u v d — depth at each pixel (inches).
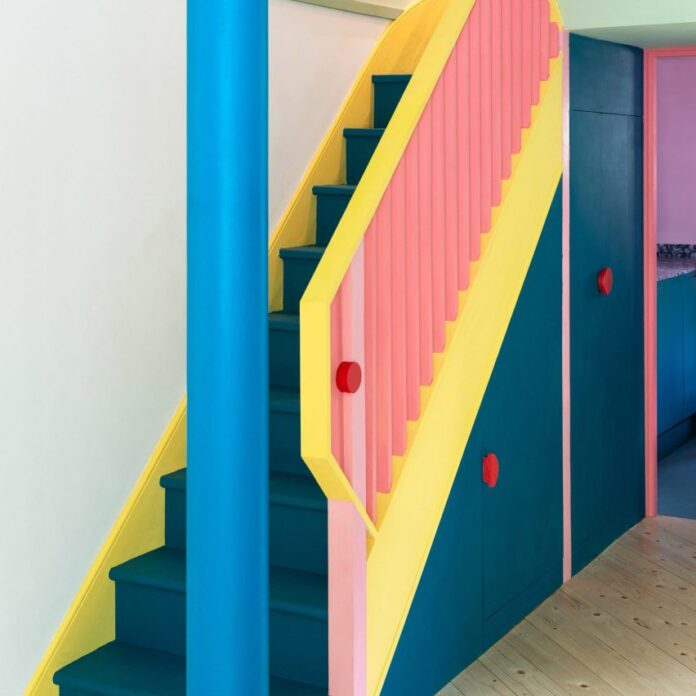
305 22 193.0
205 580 101.1
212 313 99.0
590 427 214.1
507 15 174.4
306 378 126.6
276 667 145.1
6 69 135.3
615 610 191.8
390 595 146.4
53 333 144.0
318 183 198.1
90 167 148.0
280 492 154.0
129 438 157.2
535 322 189.9
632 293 231.0
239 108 97.5
